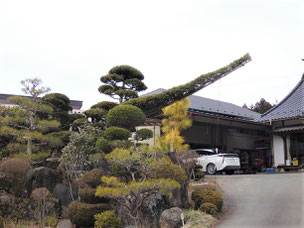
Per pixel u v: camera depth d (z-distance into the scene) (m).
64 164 10.24
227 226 7.61
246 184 12.23
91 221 8.03
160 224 7.95
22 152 11.71
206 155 16.86
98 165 10.54
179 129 12.21
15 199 9.48
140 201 7.86
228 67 12.73
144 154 8.09
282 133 20.41
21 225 8.56
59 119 14.16
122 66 14.74
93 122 14.08
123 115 10.82
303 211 8.16
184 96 12.27
